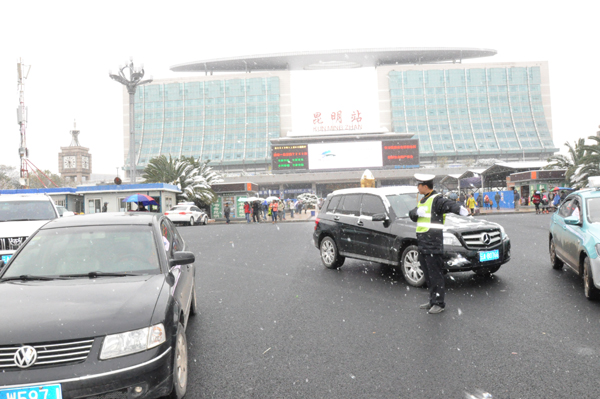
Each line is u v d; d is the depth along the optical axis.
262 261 11.31
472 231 7.33
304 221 34.44
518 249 11.73
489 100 136.75
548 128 135.00
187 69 149.38
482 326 5.18
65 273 4.05
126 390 3.04
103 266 4.14
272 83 137.00
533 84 137.50
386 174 79.06
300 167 76.38
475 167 83.00
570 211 7.83
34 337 2.99
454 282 7.75
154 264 4.22
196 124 135.75
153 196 36.34
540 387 3.55
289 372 4.01
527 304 6.11
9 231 8.23
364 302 6.53
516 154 130.50
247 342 4.89
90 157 178.50
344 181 84.19
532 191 39.56
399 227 7.91
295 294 7.26
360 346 4.64
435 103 136.38
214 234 21.98
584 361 4.05
